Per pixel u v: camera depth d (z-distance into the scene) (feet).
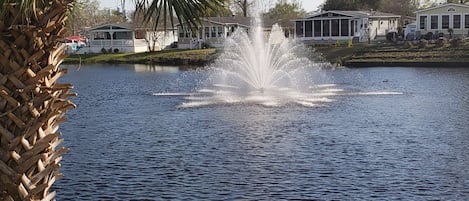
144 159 48.44
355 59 165.27
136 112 78.33
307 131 60.54
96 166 46.01
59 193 38.45
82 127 66.59
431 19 185.26
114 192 38.63
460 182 40.04
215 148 52.49
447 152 49.70
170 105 84.23
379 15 208.33
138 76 144.66
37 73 13.71
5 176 13.69
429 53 160.25
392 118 69.21
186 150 51.93
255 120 68.03
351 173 42.75
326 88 104.22
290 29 236.02
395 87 105.70
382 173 42.70
